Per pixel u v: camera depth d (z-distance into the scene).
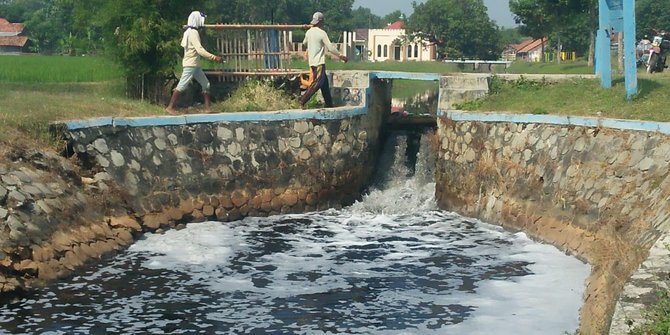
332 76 20.34
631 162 13.89
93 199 14.59
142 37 19.78
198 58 18.22
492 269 13.27
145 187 15.77
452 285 12.42
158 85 20.88
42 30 77.50
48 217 13.03
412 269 13.35
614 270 10.95
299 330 10.55
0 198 12.45
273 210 17.53
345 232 16.16
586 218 14.16
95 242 13.76
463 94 19.72
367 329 10.57
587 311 10.50
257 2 65.44
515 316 10.95
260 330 10.55
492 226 16.61
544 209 15.52
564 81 19.72
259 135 17.56
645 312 7.86
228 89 20.89
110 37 20.50
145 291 12.05
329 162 18.34
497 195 16.98
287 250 14.59
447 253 14.38
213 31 20.75
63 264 12.70
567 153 15.46
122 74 20.73
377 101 20.64
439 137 19.06
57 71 28.03
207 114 17.22
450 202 18.44
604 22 17.98
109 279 12.57
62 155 14.92
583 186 14.63
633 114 15.32
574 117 15.59
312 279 12.80
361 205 18.69
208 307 11.41
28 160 13.85
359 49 76.62
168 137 16.50
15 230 12.20
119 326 10.61
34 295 11.71
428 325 10.70
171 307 11.38
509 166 16.86
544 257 13.95
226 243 14.99
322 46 19.69
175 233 15.48
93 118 15.78
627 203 13.27
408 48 70.88
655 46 24.38
